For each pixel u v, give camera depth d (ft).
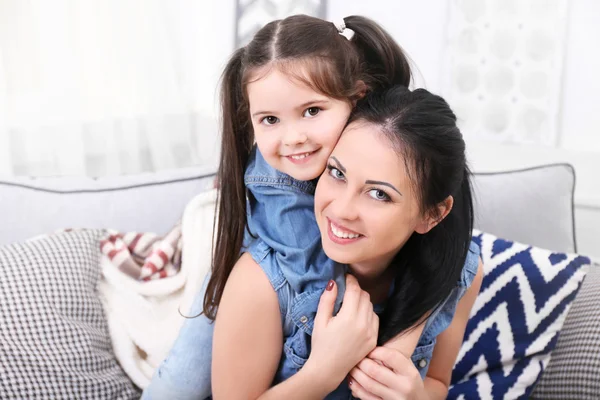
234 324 3.15
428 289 3.25
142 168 8.08
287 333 3.30
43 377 3.85
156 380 3.59
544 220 5.66
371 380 3.18
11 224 4.83
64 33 7.04
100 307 4.27
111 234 4.62
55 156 7.24
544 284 4.80
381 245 2.91
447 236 3.26
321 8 8.50
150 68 7.81
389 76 3.23
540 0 7.46
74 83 7.19
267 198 3.19
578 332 4.62
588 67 7.43
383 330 3.30
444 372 3.83
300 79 2.81
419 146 2.80
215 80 8.40
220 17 8.52
